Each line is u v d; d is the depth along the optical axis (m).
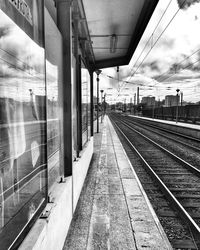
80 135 6.32
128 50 9.61
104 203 5.00
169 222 4.80
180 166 9.83
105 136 19.72
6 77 1.68
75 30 5.56
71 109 4.16
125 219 4.28
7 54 1.70
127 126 35.25
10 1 1.75
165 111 51.00
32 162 2.21
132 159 11.38
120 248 3.34
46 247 2.35
